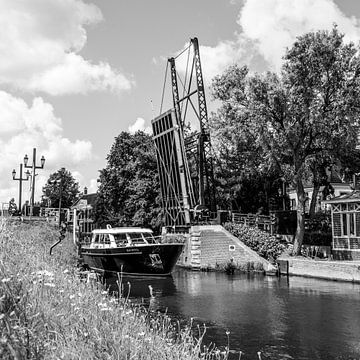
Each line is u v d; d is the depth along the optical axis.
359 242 31.88
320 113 33.09
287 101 33.50
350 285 26.33
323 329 15.74
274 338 14.63
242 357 12.60
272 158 35.31
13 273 5.68
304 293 23.52
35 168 38.09
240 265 35.22
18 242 9.37
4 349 3.92
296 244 35.62
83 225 43.78
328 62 32.81
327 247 35.47
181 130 40.34
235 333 15.18
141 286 25.81
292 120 34.44
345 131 33.28
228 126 36.09
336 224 33.91
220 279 30.44
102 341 4.97
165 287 25.98
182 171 40.72
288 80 33.56
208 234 37.50
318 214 42.59
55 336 4.82
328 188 41.19
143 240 31.12
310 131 34.59
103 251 28.30
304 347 13.60
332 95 34.03
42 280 6.00
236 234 37.53
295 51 32.81
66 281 7.61
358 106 33.03
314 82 33.38
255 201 50.06
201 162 41.22
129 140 54.00
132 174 52.25
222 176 47.94
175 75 44.50
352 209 32.47
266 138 33.88
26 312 4.86
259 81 33.53
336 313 18.34
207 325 16.25
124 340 5.22
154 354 5.39
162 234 44.28
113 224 53.66
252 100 34.00
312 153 36.22
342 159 37.62
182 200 42.06
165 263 29.05
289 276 31.77
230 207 49.34
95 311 6.21
